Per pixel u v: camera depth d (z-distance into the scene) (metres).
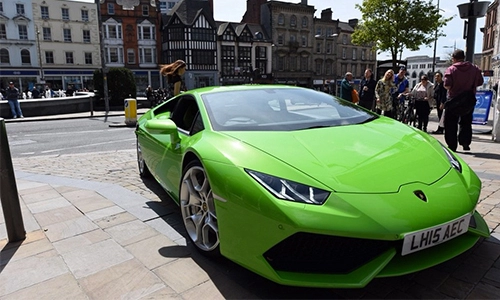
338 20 55.78
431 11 17.16
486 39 42.12
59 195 4.12
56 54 44.22
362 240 1.84
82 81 45.91
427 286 2.10
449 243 2.13
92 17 45.25
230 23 47.06
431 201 1.91
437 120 12.04
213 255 2.40
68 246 2.80
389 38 17.48
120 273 2.37
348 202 1.82
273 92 3.35
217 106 2.96
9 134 11.48
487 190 3.82
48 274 2.40
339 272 1.88
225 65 47.34
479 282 2.13
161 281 2.25
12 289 2.24
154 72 47.72
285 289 2.12
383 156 2.19
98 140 9.68
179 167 2.86
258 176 1.99
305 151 2.17
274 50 50.47
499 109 6.98
